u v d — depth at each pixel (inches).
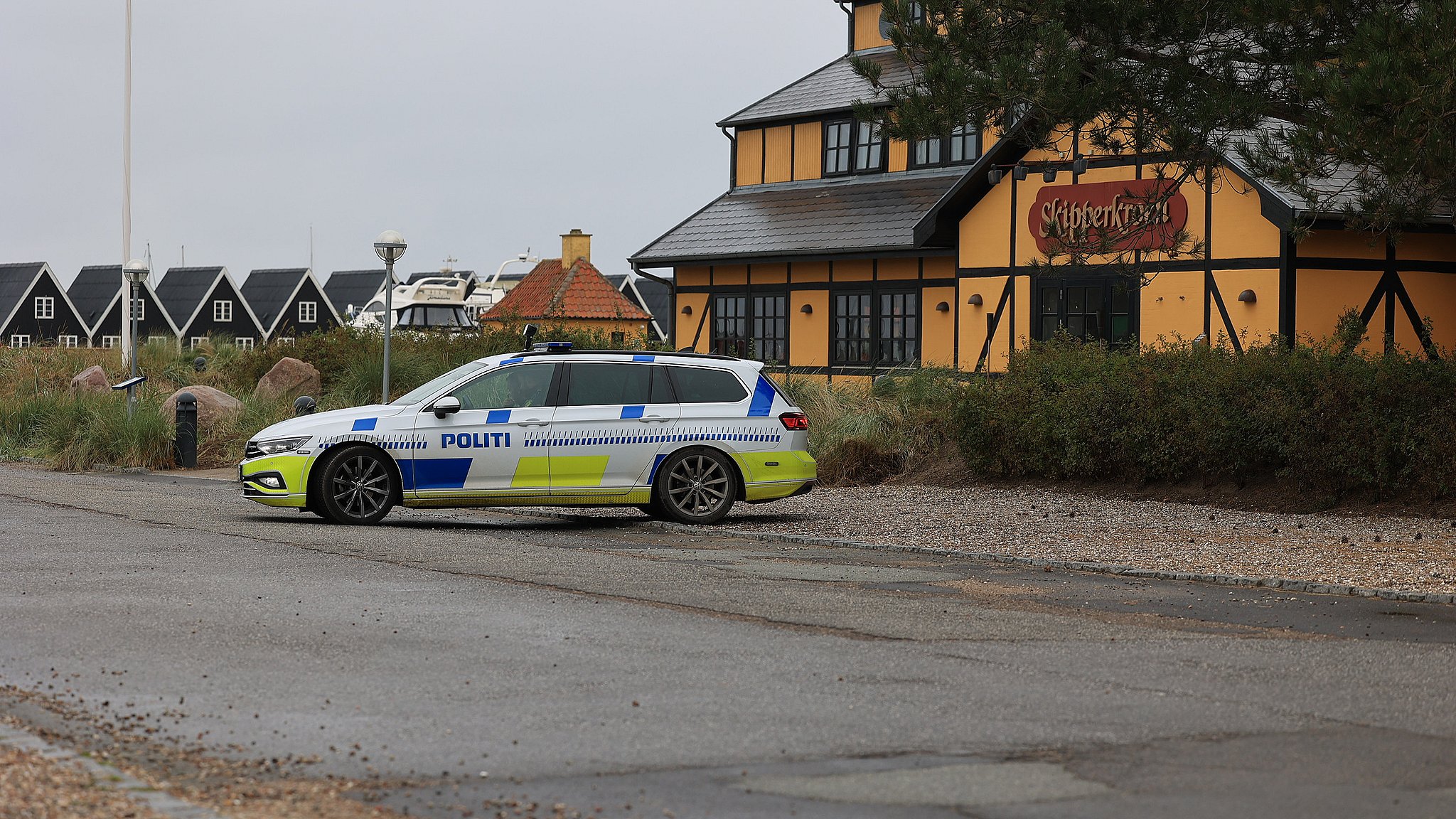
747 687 265.0
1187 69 574.6
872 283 1141.1
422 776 205.6
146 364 1238.9
